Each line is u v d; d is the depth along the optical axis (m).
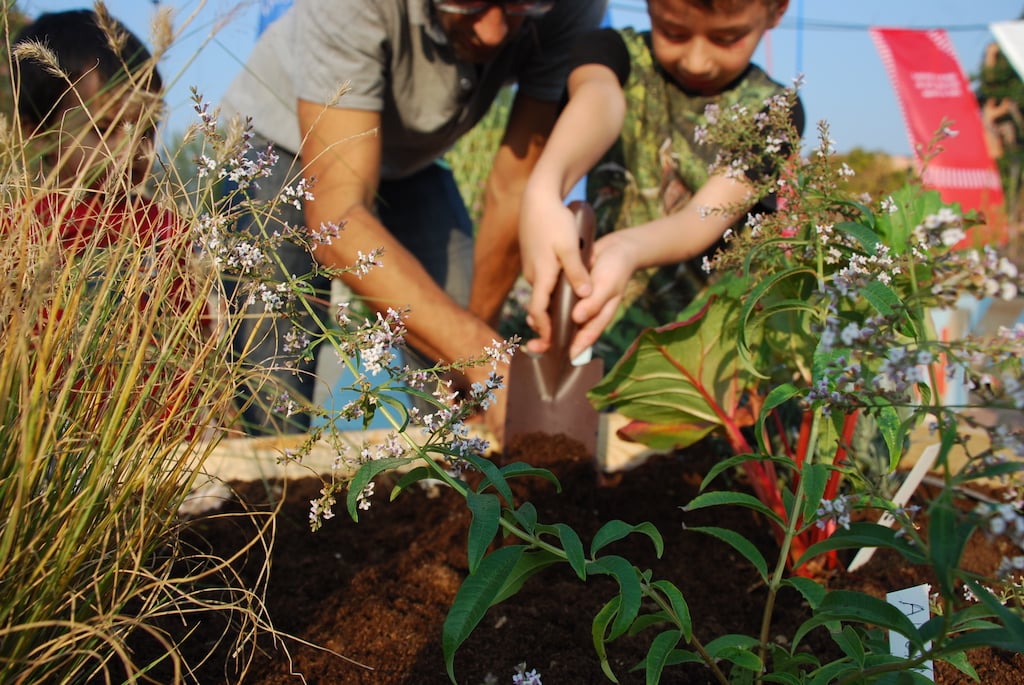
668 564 1.39
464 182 5.23
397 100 2.45
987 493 1.68
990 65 8.29
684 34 2.02
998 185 4.83
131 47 1.39
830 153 1.14
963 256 0.70
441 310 2.00
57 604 0.80
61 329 0.80
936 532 0.58
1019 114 8.11
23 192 0.94
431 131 2.58
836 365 0.70
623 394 1.49
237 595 1.21
